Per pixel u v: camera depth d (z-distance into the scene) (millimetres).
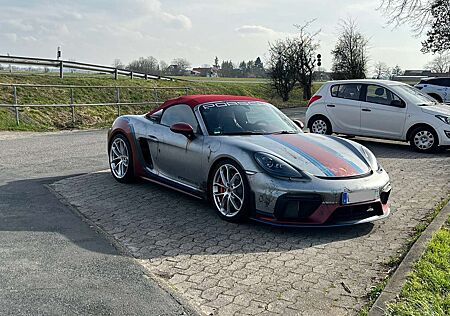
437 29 26266
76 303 3062
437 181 7062
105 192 6070
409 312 2891
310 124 11758
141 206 5457
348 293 3340
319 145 5160
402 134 10242
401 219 5129
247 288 3385
